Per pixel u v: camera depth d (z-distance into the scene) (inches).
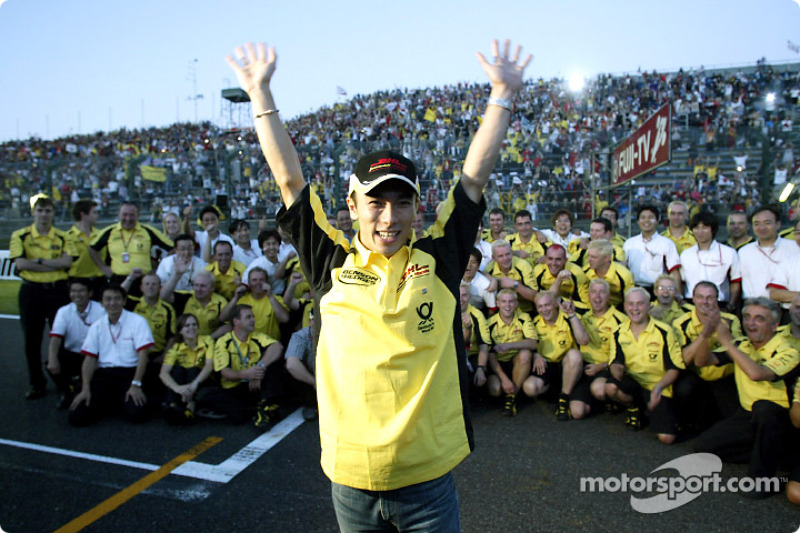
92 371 175.5
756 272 197.0
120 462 146.3
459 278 65.7
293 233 66.2
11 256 200.2
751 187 350.3
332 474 61.4
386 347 59.0
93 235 242.1
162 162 402.3
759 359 143.1
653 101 896.3
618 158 313.6
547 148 345.1
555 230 286.5
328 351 62.0
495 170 343.3
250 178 383.6
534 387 179.8
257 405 177.3
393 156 61.5
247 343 179.3
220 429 169.2
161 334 199.0
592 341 182.4
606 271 206.2
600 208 335.9
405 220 61.5
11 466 144.3
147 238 235.9
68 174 419.8
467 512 120.0
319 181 350.6
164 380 174.7
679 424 156.6
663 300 186.4
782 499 123.4
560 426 167.3
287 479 135.9
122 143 1084.5
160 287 207.0
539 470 138.6
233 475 138.3
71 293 190.2
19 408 188.4
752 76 910.4
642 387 164.9
